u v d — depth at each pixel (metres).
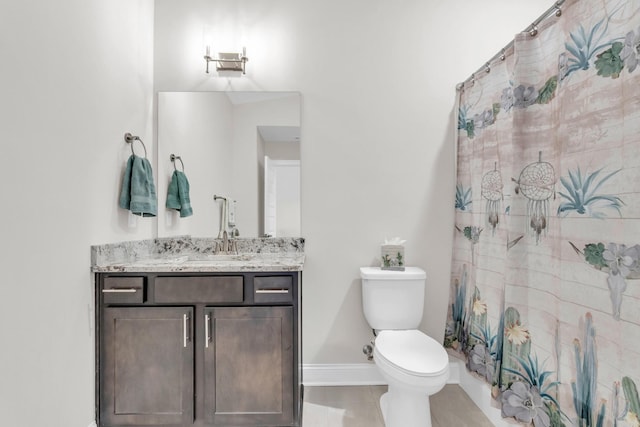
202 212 2.39
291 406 1.78
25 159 1.30
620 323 1.16
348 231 2.39
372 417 1.99
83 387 1.65
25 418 1.30
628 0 1.13
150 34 2.34
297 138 2.39
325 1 2.40
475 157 2.14
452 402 2.15
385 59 2.40
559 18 1.43
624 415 1.14
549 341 1.48
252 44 2.39
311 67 2.40
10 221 1.24
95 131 1.74
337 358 2.39
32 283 1.34
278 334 1.79
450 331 2.35
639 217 1.10
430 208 2.40
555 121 1.45
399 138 2.40
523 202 1.60
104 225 1.83
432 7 2.40
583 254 1.31
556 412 1.43
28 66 1.32
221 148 2.39
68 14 1.54
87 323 1.69
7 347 1.22
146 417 1.76
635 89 1.11
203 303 1.78
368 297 2.18
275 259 2.26
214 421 1.77
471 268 2.18
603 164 1.22
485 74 2.03
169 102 2.39
